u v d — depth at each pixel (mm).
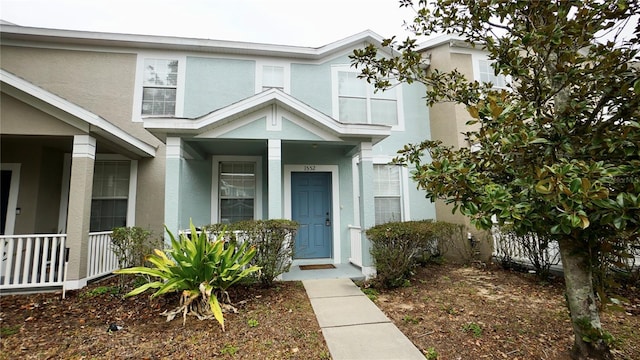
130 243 5293
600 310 2621
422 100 8594
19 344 3314
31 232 6500
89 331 3643
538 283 5637
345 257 7492
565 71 2523
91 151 5523
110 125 5578
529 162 2516
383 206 8070
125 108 7223
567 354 2941
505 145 2344
